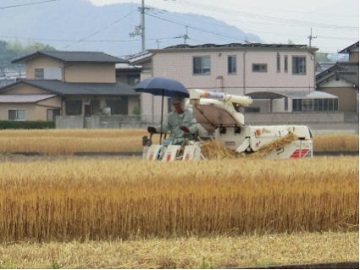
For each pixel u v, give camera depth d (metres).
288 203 34.34
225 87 142.00
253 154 55.50
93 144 82.25
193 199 33.22
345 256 28.72
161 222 33.00
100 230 32.47
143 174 36.06
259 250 29.69
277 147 56.22
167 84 51.78
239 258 28.34
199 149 52.31
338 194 34.78
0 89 153.62
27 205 31.92
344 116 133.75
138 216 32.75
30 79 157.38
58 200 32.12
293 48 145.00
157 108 144.38
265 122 126.88
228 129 56.38
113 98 155.38
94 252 29.17
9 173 36.31
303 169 38.53
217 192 33.50
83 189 32.66
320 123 127.69
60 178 34.78
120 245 30.61
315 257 28.55
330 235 33.19
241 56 141.62
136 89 52.41
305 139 57.31
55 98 149.62
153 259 28.08
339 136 85.25
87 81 157.75
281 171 37.62
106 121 135.38
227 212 33.59
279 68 143.88
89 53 162.00
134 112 152.75
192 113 54.12
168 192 33.03
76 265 27.20
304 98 142.38
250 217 33.91
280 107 143.12
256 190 34.00
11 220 31.84
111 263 27.50
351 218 34.94
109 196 32.50
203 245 30.55
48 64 159.38
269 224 34.16
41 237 32.09
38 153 81.81
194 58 143.50
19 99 149.38
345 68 156.38
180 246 30.36
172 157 52.00
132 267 27.05
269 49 142.88
